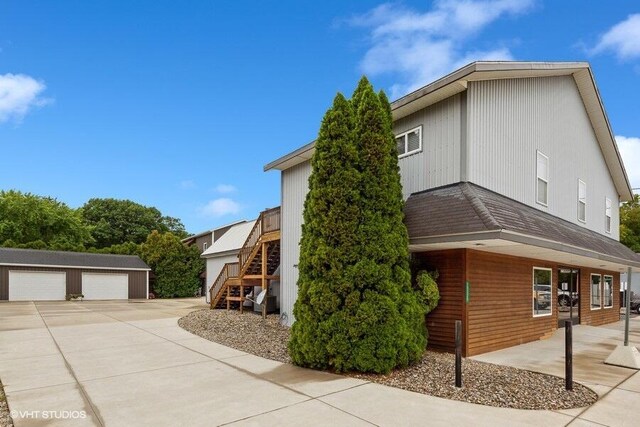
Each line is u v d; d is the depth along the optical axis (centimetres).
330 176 717
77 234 3969
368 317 656
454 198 803
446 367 697
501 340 910
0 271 2506
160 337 1034
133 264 3012
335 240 699
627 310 792
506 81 992
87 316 1561
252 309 1791
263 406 504
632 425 455
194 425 445
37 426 443
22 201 3691
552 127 1185
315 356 682
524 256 995
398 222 741
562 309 1308
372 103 741
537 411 493
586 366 748
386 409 493
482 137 888
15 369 701
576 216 1306
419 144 959
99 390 575
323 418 463
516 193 991
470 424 448
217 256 2486
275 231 1430
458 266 828
